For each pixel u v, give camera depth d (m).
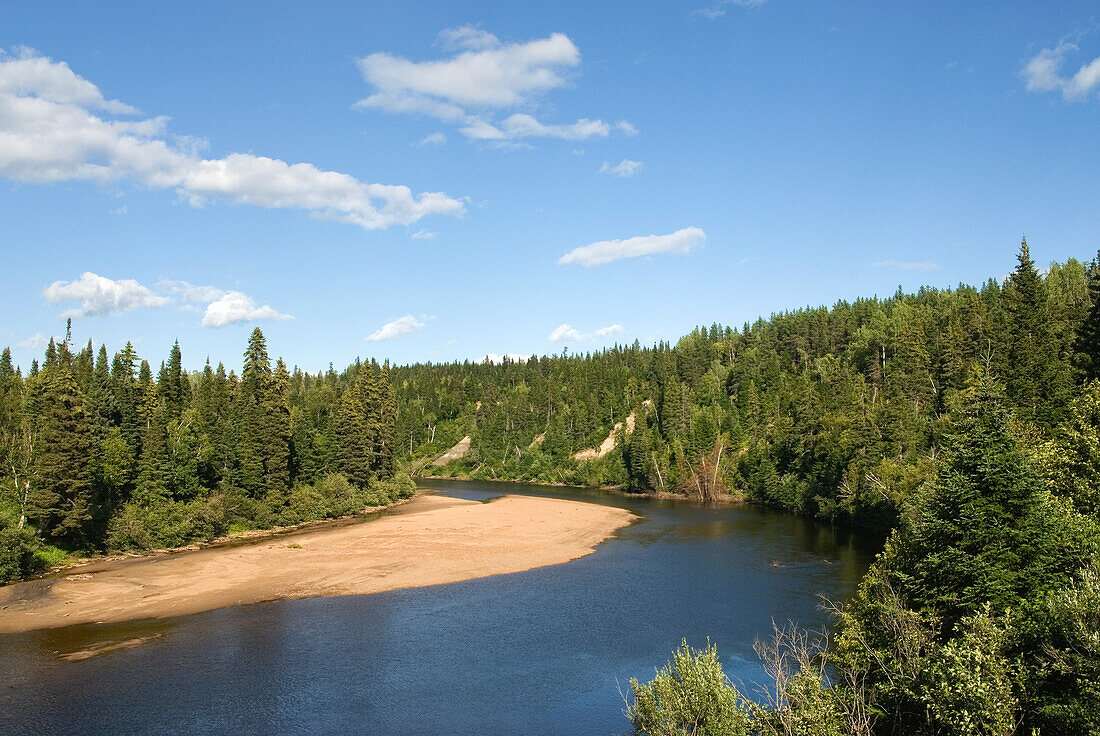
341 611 40.31
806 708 17.64
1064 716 14.29
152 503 62.44
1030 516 20.91
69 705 27.41
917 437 67.88
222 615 39.38
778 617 38.84
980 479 21.97
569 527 72.31
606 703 28.12
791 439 98.50
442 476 151.50
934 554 22.36
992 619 18.91
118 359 87.56
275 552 56.94
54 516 53.44
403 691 29.20
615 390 163.00
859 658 21.91
